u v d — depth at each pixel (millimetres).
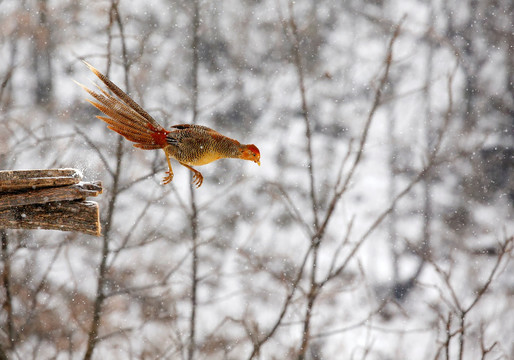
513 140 24234
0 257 11422
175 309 11742
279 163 21172
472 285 18672
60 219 5332
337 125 23594
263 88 22844
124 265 12844
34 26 17766
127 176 13148
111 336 11133
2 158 12328
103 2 16953
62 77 17625
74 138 12992
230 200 17781
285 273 13336
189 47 18922
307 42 24047
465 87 26047
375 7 27500
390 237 21688
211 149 6066
